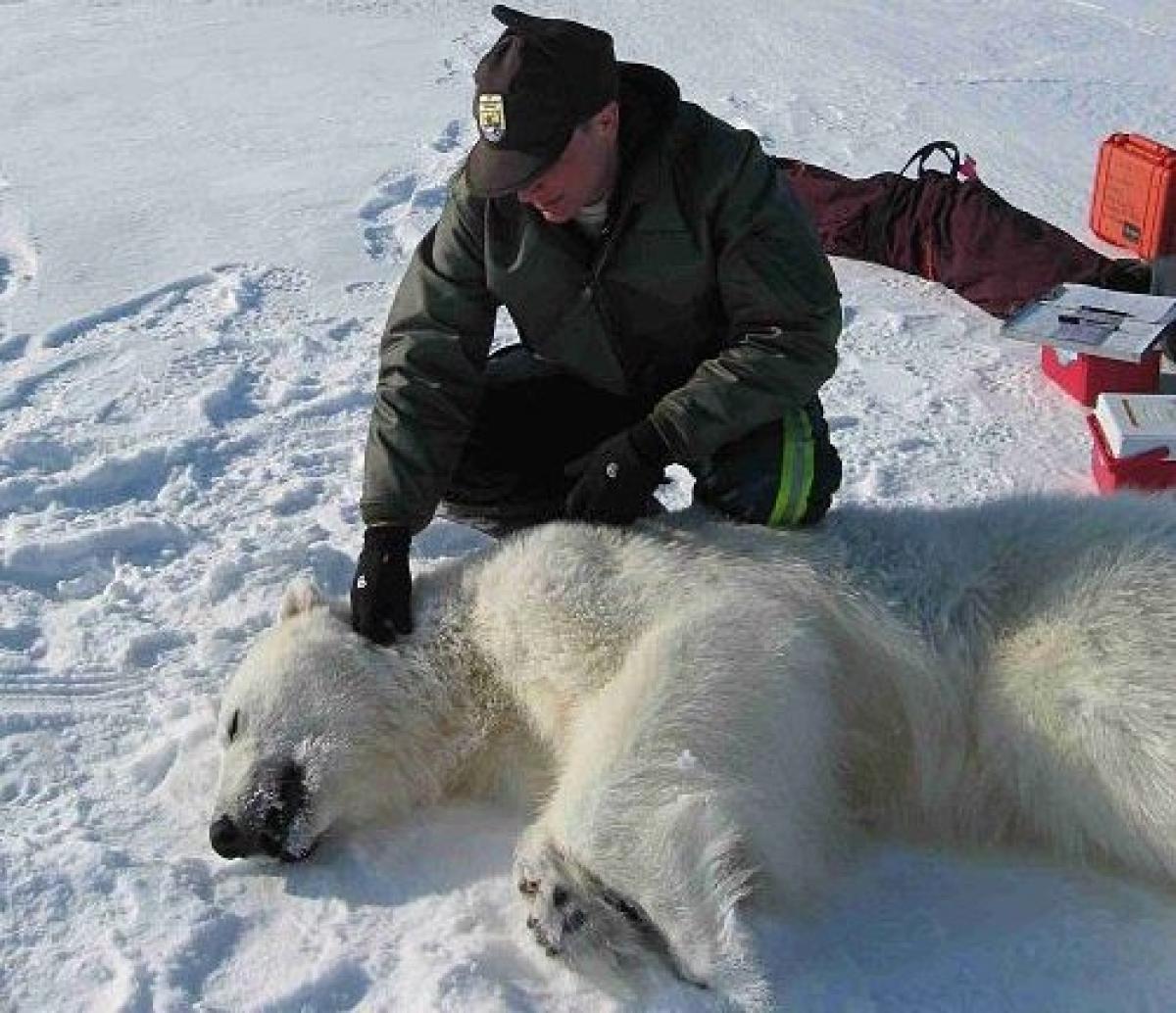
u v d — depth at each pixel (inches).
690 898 111.7
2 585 175.9
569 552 136.7
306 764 133.2
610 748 119.4
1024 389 218.2
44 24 446.0
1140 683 119.3
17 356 235.0
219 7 459.8
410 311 145.9
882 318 240.8
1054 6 437.1
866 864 128.6
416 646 138.9
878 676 132.9
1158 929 118.6
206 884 128.0
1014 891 124.0
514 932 120.3
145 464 201.0
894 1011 111.9
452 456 148.0
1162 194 249.1
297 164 314.3
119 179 307.3
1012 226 244.7
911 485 193.0
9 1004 114.6
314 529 185.3
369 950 118.6
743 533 139.3
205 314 247.1
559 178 127.6
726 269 135.1
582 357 144.9
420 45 408.5
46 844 131.1
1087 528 132.6
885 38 403.9
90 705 153.3
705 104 348.5
